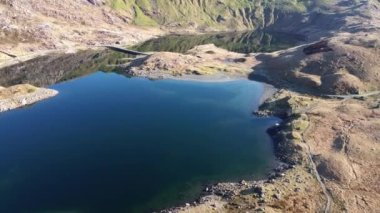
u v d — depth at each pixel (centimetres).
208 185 7894
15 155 8900
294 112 11219
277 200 7256
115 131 10281
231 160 8925
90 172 8250
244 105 12300
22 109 11831
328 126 10188
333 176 8081
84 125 10644
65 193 7500
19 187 7662
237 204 7125
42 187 7688
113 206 7162
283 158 8975
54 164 8538
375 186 7769
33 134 10025
